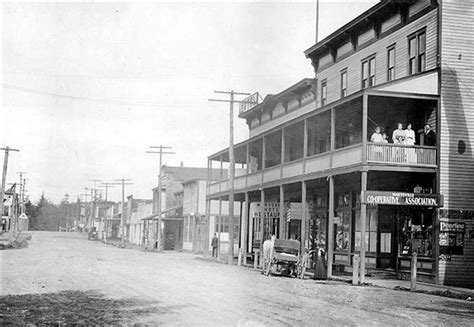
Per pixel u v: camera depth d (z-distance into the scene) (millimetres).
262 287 19125
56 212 153250
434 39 23516
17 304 13781
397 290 19516
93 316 12070
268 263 25250
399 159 22375
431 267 22562
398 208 24906
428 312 13867
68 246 53469
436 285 21672
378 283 21672
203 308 13352
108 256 38969
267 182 32000
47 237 80000
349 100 23469
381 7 26406
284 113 38469
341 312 13320
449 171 22734
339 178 25672
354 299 16250
